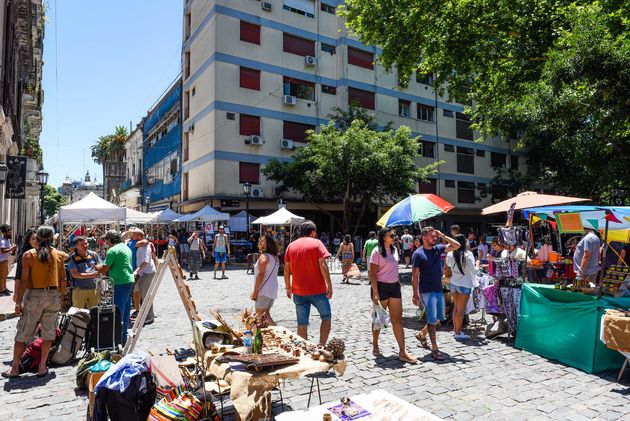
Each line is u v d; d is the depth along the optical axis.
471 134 36.53
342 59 29.58
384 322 5.69
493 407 4.20
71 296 7.59
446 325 7.91
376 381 4.94
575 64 7.86
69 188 44.34
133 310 9.18
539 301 6.14
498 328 7.02
